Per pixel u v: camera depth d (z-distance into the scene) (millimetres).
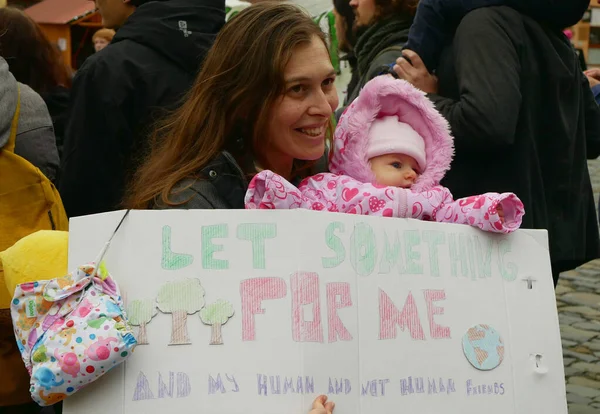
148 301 1810
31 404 2875
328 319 1868
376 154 2320
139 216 1846
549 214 3281
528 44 3178
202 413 1773
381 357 1910
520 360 2070
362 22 3869
